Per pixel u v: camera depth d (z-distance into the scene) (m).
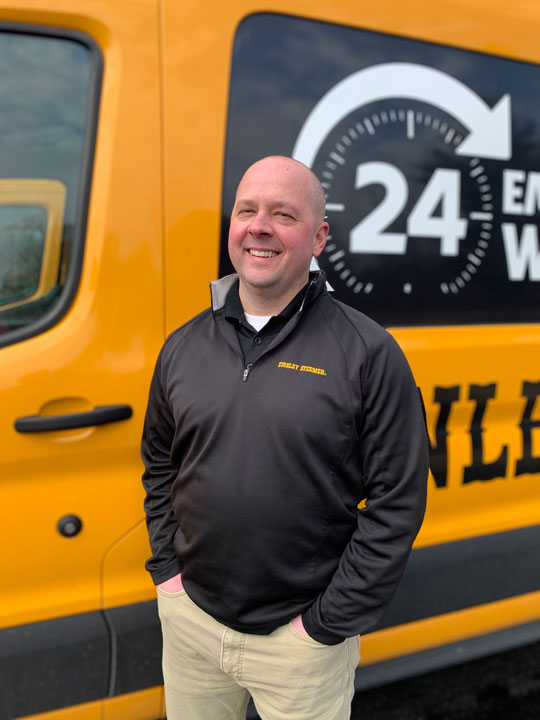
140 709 1.64
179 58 1.50
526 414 2.03
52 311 1.49
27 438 1.45
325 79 1.64
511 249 1.91
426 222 1.78
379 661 1.87
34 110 1.44
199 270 1.56
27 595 1.52
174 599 1.34
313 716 1.26
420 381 1.80
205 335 1.29
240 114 1.56
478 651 1.97
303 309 1.20
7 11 1.38
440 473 1.89
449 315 1.84
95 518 1.55
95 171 1.48
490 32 1.82
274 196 1.16
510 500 2.04
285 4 1.58
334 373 1.14
